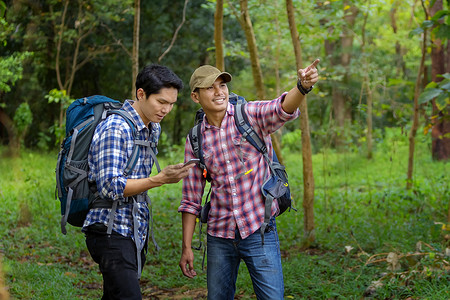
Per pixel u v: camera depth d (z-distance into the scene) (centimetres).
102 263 299
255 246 315
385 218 766
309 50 1516
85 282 531
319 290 455
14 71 1185
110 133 293
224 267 324
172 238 685
